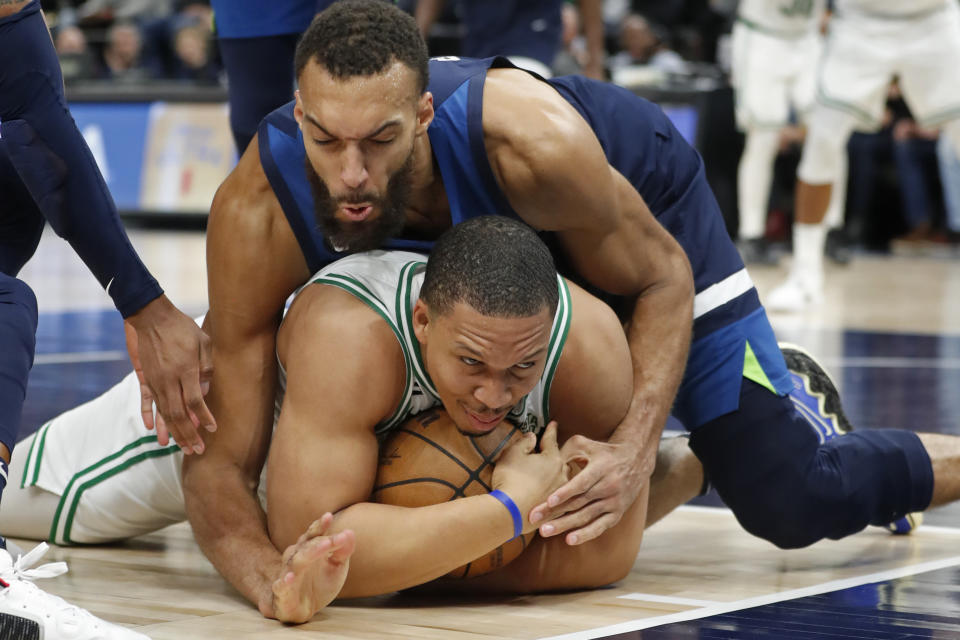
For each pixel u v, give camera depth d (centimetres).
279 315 229
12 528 278
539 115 217
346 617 211
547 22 544
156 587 233
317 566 197
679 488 277
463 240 193
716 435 258
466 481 212
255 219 221
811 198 710
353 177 193
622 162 257
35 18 210
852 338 608
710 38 1119
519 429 218
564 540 223
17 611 179
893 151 1076
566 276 239
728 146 945
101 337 602
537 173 214
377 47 192
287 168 218
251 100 332
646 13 1135
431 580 217
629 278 231
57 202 215
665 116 271
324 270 219
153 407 257
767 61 822
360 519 206
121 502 262
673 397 232
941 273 930
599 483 213
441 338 193
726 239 268
